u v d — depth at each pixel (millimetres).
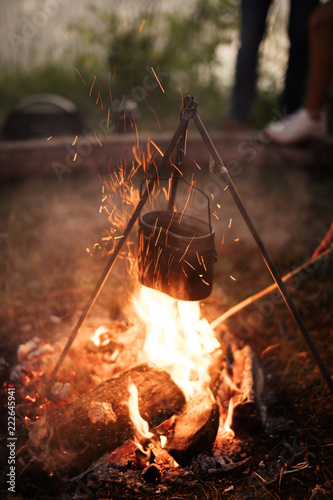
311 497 1422
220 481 1512
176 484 1497
